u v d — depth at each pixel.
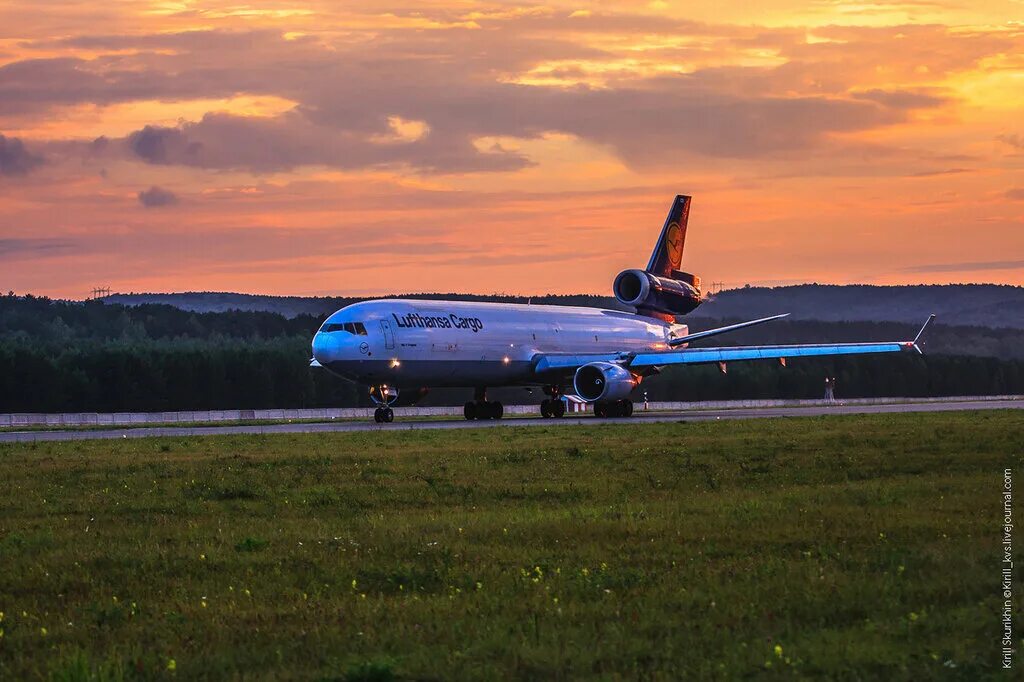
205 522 88.38
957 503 90.06
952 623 51.41
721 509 89.38
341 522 87.62
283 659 48.53
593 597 58.66
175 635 52.75
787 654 47.25
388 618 54.75
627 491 104.56
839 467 122.31
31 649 51.34
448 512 92.38
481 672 45.81
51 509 96.81
